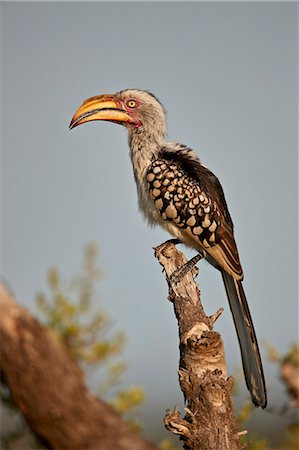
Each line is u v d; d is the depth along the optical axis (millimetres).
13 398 9062
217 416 6863
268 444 10438
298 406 10211
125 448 9070
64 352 9375
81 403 9094
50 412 8961
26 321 9047
